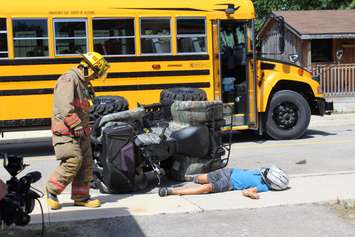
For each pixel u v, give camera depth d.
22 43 14.75
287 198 9.24
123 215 8.44
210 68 16.16
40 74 14.89
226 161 12.08
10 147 17.66
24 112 14.80
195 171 11.05
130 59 15.54
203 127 11.01
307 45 29.78
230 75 16.62
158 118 12.14
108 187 9.93
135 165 10.02
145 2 15.66
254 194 9.26
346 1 41.34
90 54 9.05
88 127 9.08
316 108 17.72
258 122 16.80
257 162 13.28
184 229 7.72
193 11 16.02
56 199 8.87
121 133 9.82
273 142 16.75
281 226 7.78
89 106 9.11
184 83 15.98
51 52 14.95
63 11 15.03
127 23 15.53
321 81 29.11
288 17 32.34
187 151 10.87
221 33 16.38
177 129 11.09
